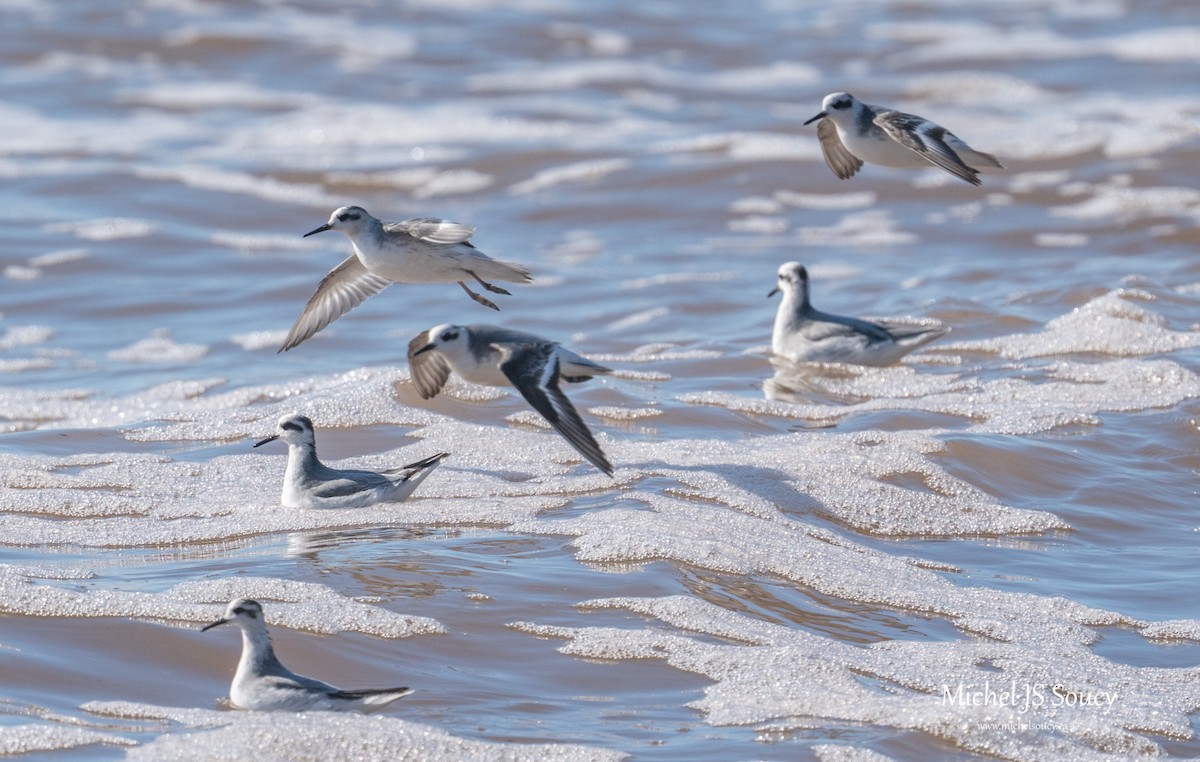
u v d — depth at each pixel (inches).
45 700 371.9
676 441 612.4
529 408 665.0
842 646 422.0
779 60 1584.6
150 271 994.1
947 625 444.5
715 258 1024.2
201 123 1370.6
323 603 432.5
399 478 536.4
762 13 1784.0
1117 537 531.2
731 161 1218.0
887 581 473.4
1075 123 1299.2
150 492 560.7
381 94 1449.3
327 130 1346.0
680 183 1185.4
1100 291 853.2
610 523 503.8
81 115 1375.5
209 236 1075.3
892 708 377.7
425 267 530.6
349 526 510.3
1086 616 454.0
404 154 1273.4
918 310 839.7
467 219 1123.9
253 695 368.8
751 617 438.0
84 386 749.3
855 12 1790.1
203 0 1708.9
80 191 1157.1
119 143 1295.5
